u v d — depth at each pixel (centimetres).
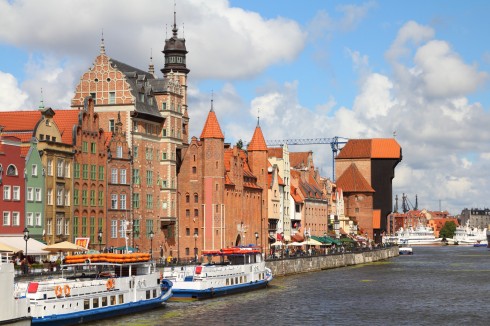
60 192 12425
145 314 9194
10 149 11344
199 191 16200
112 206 13838
